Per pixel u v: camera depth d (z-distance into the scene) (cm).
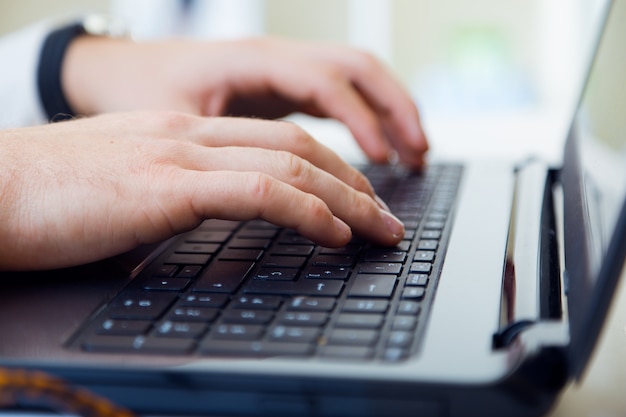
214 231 52
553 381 30
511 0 133
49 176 45
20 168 46
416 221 55
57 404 30
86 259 44
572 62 131
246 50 82
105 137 50
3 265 43
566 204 50
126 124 52
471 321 35
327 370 31
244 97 82
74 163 46
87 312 38
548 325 33
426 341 33
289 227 45
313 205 45
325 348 33
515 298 37
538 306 36
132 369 32
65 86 84
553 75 134
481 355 31
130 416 31
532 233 49
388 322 35
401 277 42
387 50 137
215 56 81
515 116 130
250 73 80
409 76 137
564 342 31
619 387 34
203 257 46
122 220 43
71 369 32
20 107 85
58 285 42
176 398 32
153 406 32
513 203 59
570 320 32
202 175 45
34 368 33
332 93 79
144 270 44
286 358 32
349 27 138
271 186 44
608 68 57
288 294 39
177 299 40
